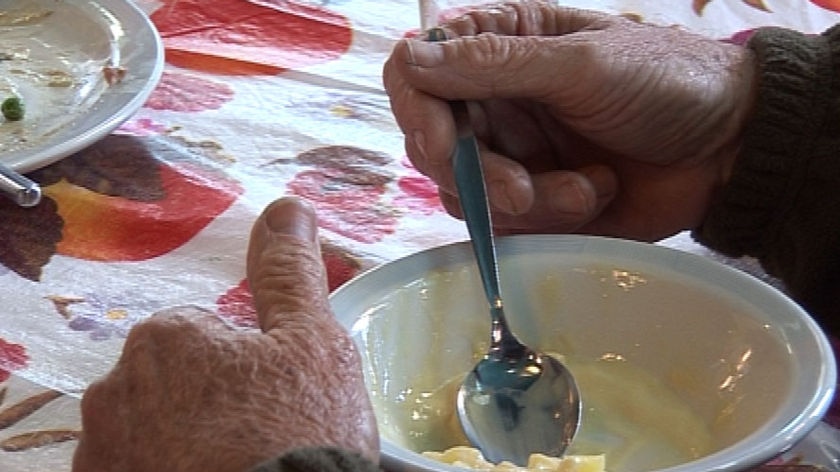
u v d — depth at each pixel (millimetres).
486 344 621
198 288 724
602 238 634
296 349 445
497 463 549
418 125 680
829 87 723
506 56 687
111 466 438
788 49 747
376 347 583
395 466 454
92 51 1027
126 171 856
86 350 656
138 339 454
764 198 727
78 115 902
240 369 434
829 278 708
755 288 583
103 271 742
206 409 425
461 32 761
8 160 808
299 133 930
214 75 1032
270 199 827
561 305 629
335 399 432
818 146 709
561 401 579
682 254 616
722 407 567
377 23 1138
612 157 779
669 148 749
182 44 1085
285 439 411
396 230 793
